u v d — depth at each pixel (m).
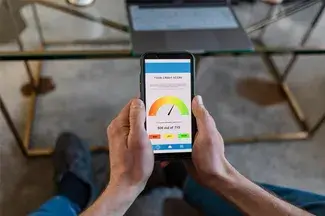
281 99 1.46
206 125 0.59
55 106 1.38
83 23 1.14
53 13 1.17
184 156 0.66
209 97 1.44
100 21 1.13
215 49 1.02
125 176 0.55
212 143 0.58
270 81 1.51
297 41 1.13
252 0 1.20
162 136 0.65
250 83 1.50
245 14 1.18
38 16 1.16
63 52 1.03
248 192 0.57
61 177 1.09
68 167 1.11
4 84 1.43
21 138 1.27
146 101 0.65
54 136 1.30
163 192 1.05
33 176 1.21
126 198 0.55
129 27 1.06
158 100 0.65
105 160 1.25
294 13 1.21
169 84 0.65
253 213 0.56
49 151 1.26
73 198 1.05
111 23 1.12
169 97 0.65
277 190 0.82
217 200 0.86
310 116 1.41
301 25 1.18
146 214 0.99
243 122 1.38
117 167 0.56
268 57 1.58
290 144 1.34
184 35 1.04
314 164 1.29
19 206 1.14
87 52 1.04
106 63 1.53
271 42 1.11
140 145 0.54
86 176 1.10
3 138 1.28
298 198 0.80
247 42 1.05
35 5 1.17
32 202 1.15
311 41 1.13
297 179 1.25
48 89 1.43
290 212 0.56
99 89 1.44
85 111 1.38
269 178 1.25
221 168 0.59
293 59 1.47
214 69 1.53
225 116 1.39
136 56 1.02
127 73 1.50
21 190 1.17
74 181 1.08
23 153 1.24
